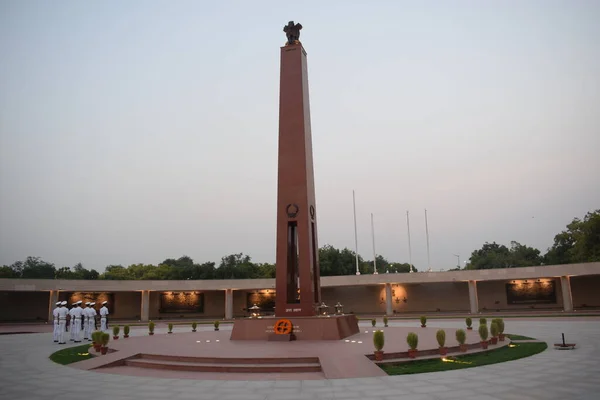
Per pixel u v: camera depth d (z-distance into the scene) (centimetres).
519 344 1872
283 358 1444
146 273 7531
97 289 4697
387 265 9244
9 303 4784
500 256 8069
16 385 1211
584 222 5900
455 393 1017
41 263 7444
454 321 3794
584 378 1159
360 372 1277
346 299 5584
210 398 1022
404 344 1750
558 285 4947
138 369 1475
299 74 2397
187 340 2103
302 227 2233
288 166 2311
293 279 2316
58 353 1952
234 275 6881
